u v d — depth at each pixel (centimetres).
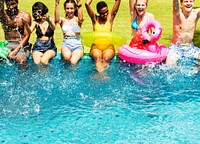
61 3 1266
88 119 567
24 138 519
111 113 584
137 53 753
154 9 1216
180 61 758
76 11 777
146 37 750
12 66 745
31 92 646
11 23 761
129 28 998
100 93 644
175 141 512
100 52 760
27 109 594
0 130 538
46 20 752
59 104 609
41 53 762
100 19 780
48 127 547
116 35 753
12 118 569
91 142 510
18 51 762
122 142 509
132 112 586
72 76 704
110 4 1273
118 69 734
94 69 732
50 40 772
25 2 1287
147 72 723
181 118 570
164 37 931
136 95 638
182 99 626
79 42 771
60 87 664
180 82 687
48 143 508
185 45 784
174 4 768
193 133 532
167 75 710
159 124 555
